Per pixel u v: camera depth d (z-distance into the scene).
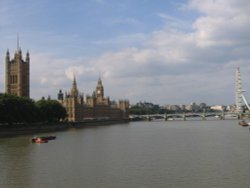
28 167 108.19
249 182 87.00
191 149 147.00
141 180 90.06
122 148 154.12
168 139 198.75
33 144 175.12
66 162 116.56
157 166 107.38
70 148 156.62
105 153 137.50
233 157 123.00
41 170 103.31
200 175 94.56
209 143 170.25
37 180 91.50
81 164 112.38
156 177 92.94
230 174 95.25
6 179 92.75
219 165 107.81
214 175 94.38
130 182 88.31
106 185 86.06
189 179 90.44
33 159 124.00
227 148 148.38
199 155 129.00
